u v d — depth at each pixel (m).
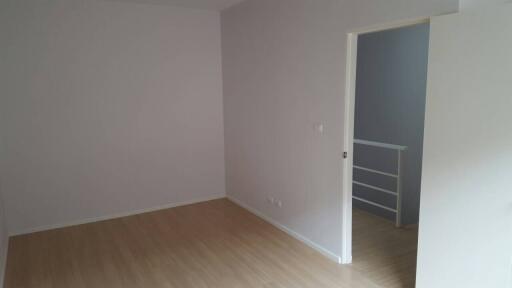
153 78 4.38
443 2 2.13
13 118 3.74
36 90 3.80
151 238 3.73
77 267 3.13
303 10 3.21
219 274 2.97
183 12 4.44
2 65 3.63
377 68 4.36
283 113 3.65
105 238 3.75
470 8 2.08
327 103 3.05
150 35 4.29
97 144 4.17
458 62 2.06
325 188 3.19
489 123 1.96
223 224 4.10
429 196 2.31
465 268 2.17
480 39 1.95
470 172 2.07
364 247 3.44
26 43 3.70
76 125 4.04
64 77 3.91
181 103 4.59
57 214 4.06
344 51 2.82
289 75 3.50
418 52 3.86
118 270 3.07
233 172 4.84
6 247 3.46
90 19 3.95
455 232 2.19
